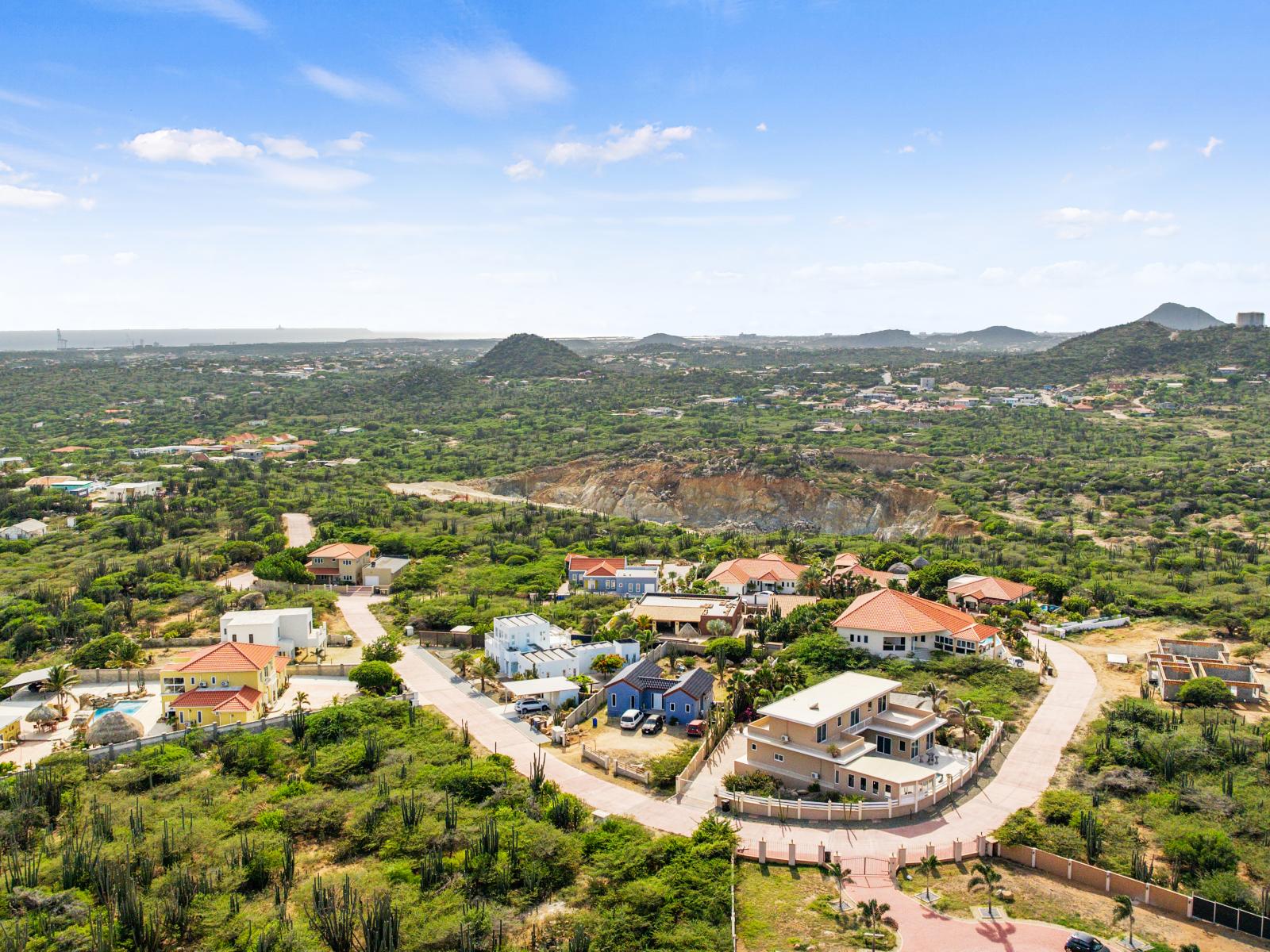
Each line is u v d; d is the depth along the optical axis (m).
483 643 122.06
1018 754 83.31
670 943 55.72
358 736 88.50
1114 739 83.94
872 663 104.88
